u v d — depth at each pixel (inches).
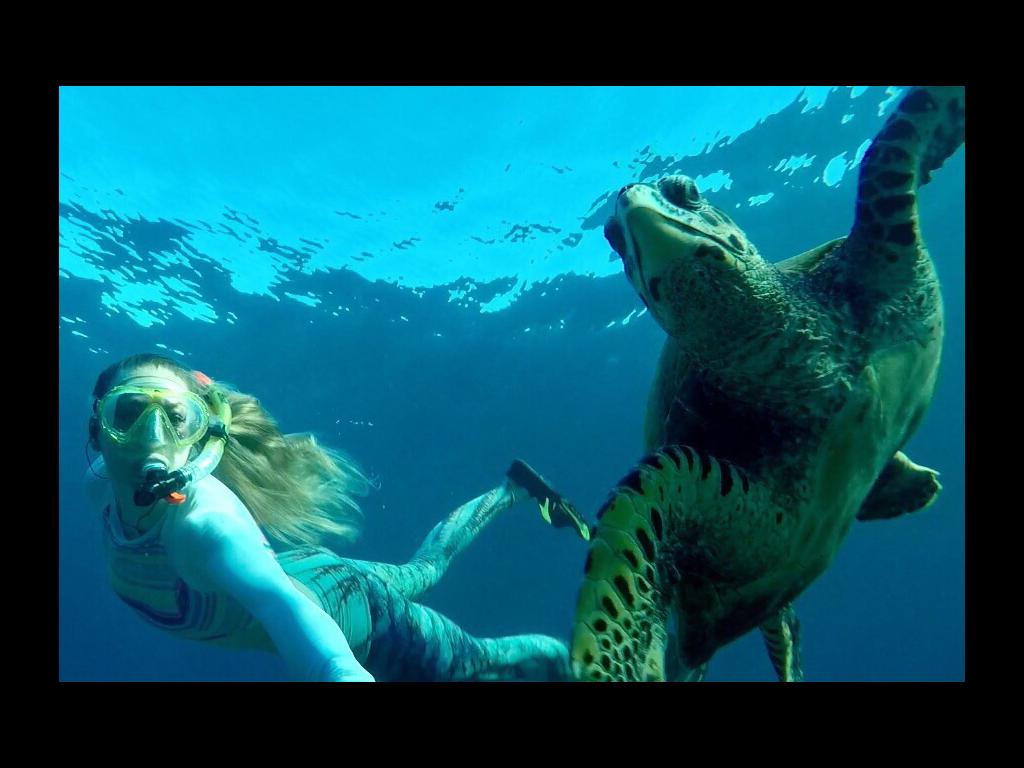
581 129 505.7
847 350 108.5
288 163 520.1
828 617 1081.4
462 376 830.5
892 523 949.2
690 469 97.9
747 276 102.0
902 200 108.8
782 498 106.7
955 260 741.9
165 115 464.8
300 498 133.2
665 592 95.2
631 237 104.4
